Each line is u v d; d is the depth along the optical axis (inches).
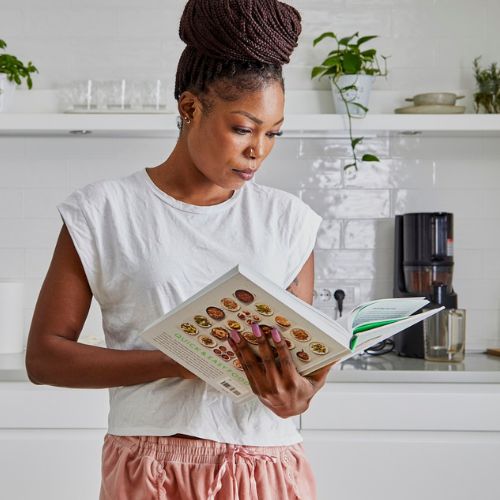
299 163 118.6
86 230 50.7
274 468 50.3
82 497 93.4
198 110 49.9
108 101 108.8
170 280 50.4
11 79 111.9
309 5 119.3
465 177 119.0
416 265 108.7
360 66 107.7
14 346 109.2
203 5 49.0
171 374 48.5
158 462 48.9
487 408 92.6
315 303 118.3
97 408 93.8
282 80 50.2
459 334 104.4
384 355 111.3
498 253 118.9
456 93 119.0
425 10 119.6
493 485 92.4
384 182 118.9
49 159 117.6
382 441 91.9
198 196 52.4
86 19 118.6
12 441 93.0
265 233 52.8
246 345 44.8
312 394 47.5
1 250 117.6
